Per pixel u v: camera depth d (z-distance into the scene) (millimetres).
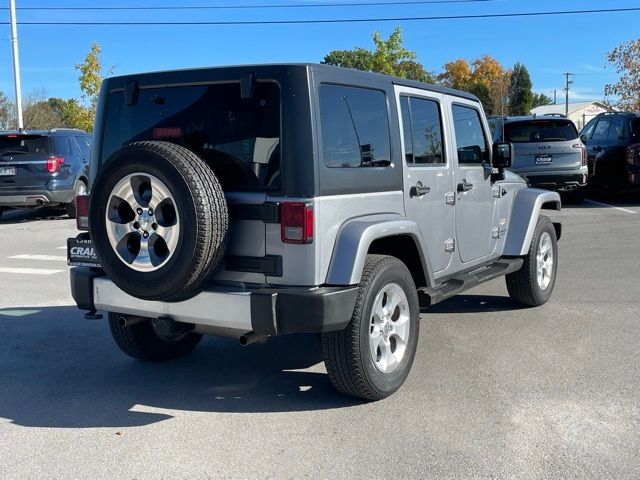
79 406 4695
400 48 35500
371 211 4598
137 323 5207
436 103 5539
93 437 4180
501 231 6664
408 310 4789
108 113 4871
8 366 5586
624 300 7348
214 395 4875
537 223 6941
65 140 15523
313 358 5715
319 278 4160
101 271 4859
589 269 9023
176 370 5453
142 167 4043
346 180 4348
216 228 4020
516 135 15000
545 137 14891
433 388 4871
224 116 4348
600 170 16453
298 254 4109
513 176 7188
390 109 4855
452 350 5742
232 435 4176
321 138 4176
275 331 4082
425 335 6191
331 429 4230
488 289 8125
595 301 7332
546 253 7172
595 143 17016
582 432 4113
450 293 5387
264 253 4188
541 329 6324
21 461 3865
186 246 3971
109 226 4223
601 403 4547
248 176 4246
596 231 12188
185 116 4496
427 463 3760
